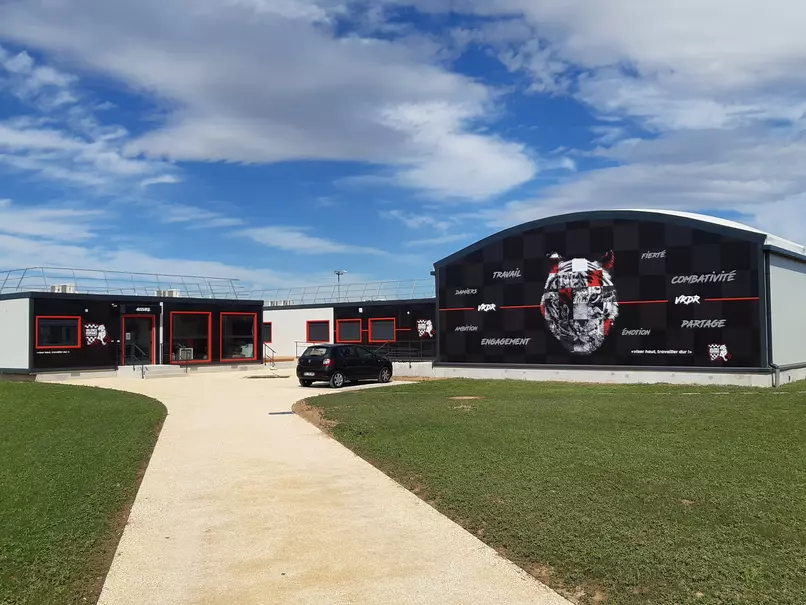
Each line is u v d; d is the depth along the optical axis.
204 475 9.66
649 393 19.66
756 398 17.64
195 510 7.86
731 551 5.95
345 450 11.47
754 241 22.28
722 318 22.73
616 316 24.69
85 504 7.89
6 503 7.91
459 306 28.25
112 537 6.86
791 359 23.80
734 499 7.54
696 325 23.19
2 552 6.23
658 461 9.52
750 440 11.09
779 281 23.09
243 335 38.06
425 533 6.89
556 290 26.02
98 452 11.16
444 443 11.24
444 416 14.48
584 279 25.38
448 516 7.45
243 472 9.84
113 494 8.39
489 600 5.25
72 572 5.79
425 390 21.83
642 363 24.12
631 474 8.76
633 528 6.61
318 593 5.43
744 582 5.31
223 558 6.25
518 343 26.86
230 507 7.98
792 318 24.08
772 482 8.27
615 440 11.24
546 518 7.01
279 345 47.38
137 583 5.67
